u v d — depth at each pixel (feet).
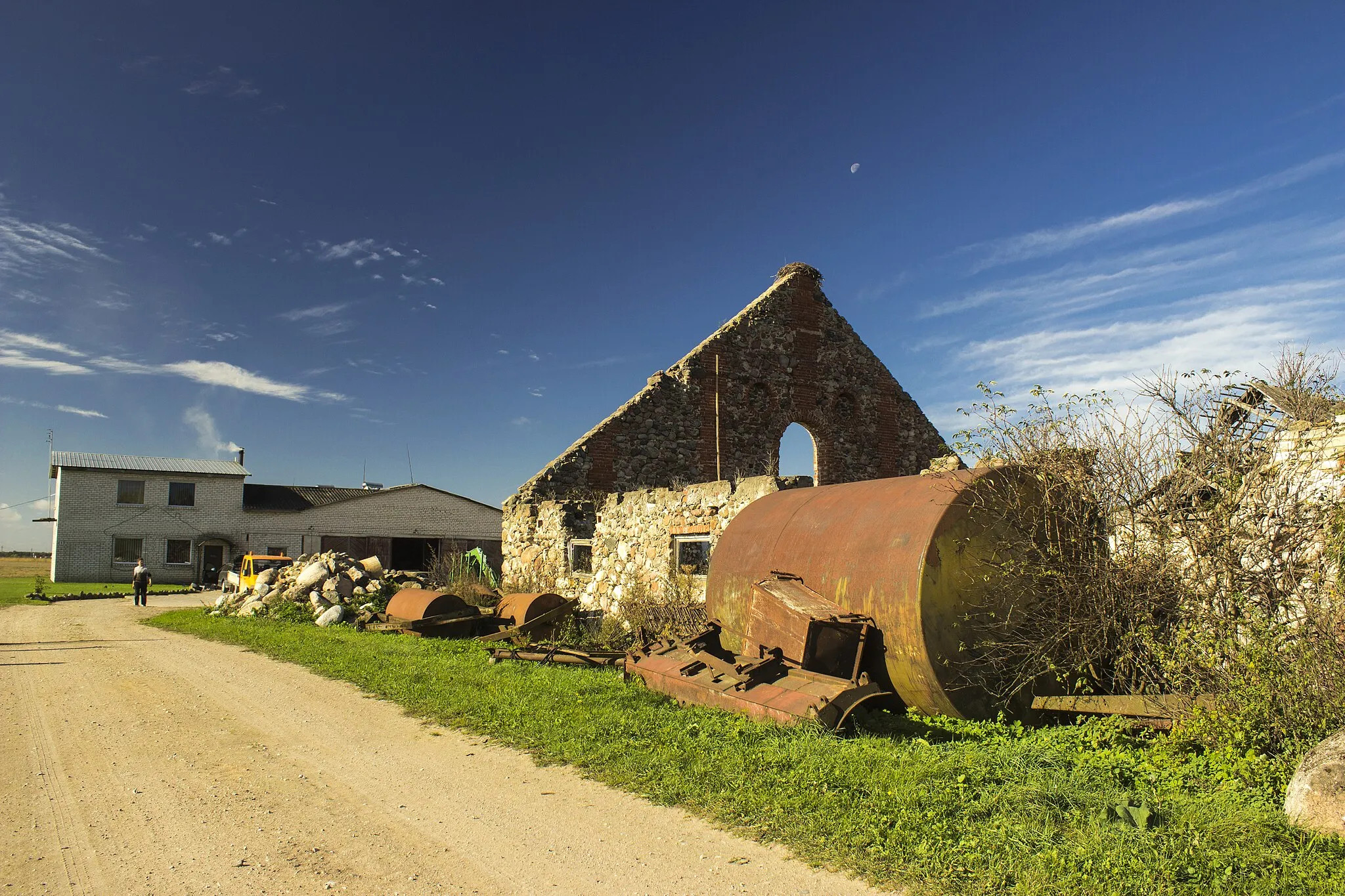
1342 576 18.47
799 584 25.34
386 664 34.19
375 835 16.08
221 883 13.99
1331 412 24.07
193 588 118.93
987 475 23.41
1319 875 12.71
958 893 12.89
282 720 25.73
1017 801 15.81
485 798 18.02
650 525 44.68
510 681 29.09
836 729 20.76
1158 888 12.50
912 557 22.31
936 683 21.85
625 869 14.25
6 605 85.20
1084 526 23.16
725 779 17.95
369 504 147.33
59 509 129.90
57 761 21.45
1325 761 14.76
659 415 63.46
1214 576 21.22
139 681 33.17
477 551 74.23
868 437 72.43
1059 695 23.17
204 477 137.39
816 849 14.64
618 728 22.34
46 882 14.14
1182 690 20.10
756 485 37.14
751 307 68.33
